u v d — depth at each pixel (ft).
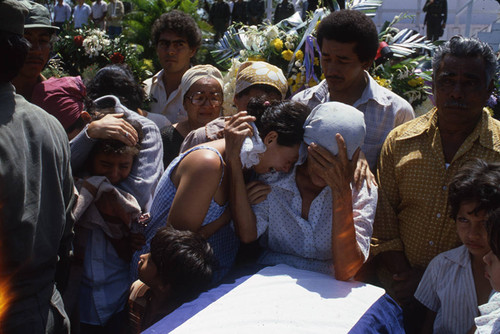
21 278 5.65
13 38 5.57
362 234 7.07
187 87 10.46
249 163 6.88
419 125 8.18
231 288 6.55
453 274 7.30
